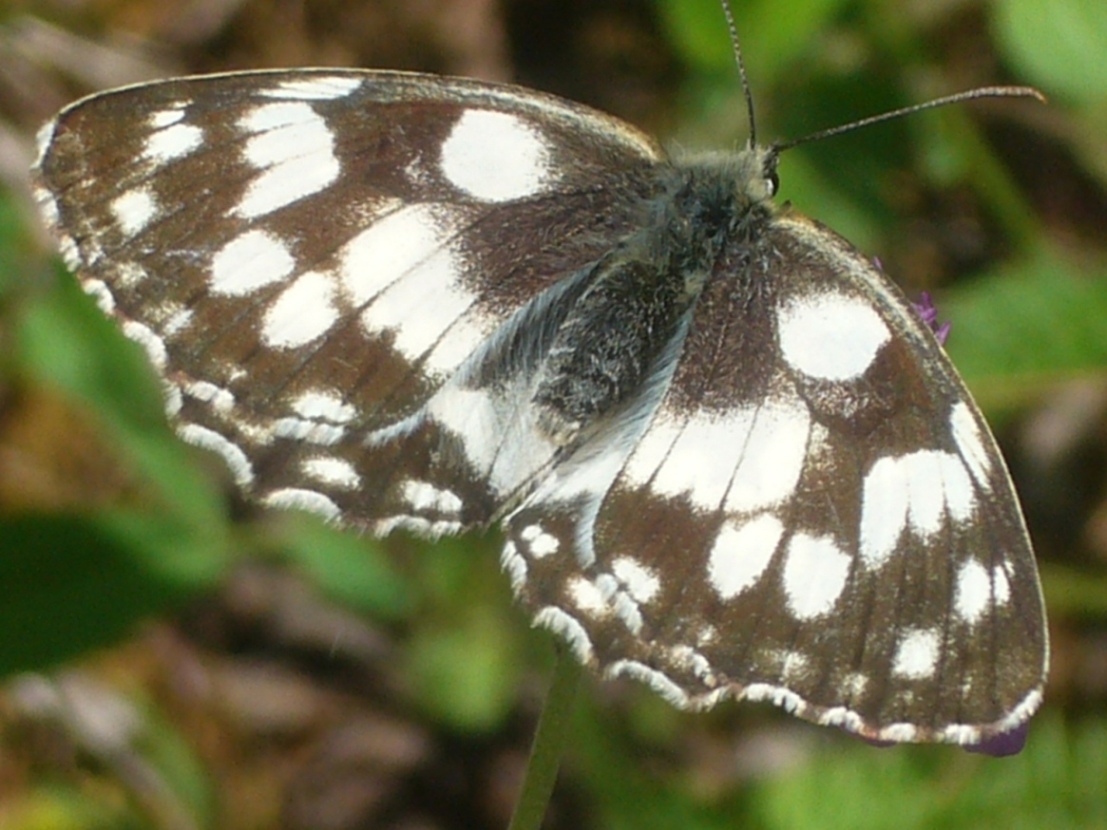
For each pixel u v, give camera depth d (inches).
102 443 8.5
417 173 6.5
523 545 6.3
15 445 8.4
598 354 6.5
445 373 6.4
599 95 9.0
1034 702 6.1
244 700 8.4
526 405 6.4
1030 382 7.7
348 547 8.0
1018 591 6.1
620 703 8.2
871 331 6.3
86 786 8.0
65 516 7.3
